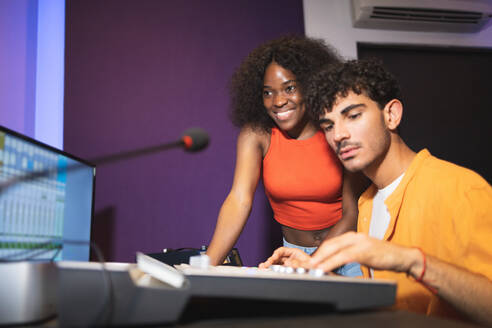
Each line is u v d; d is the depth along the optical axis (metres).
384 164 0.85
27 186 0.53
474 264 0.62
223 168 2.04
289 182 1.36
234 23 2.16
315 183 1.35
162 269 0.46
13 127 1.67
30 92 1.75
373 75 0.81
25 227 0.52
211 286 0.38
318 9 2.27
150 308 0.35
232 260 1.29
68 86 1.94
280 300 0.38
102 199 1.91
